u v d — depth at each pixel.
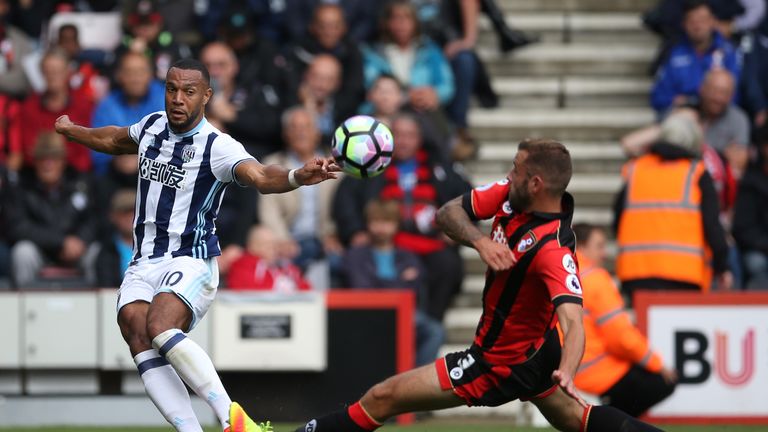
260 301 31.14
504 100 43.16
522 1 45.59
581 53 43.81
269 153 37.34
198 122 19.47
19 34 40.75
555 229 18.44
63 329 31.36
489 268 18.94
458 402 19.34
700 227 31.66
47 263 35.03
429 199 35.31
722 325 30.92
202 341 31.02
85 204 35.38
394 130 35.19
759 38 40.94
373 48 40.47
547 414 19.73
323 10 38.88
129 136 20.08
